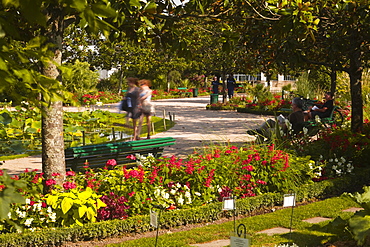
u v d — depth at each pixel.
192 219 6.22
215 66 26.12
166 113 23.22
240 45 10.26
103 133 14.96
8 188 1.84
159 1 6.16
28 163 10.07
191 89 41.56
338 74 20.80
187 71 49.03
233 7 6.64
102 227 5.59
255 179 7.21
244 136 13.84
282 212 6.41
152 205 6.11
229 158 7.19
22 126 14.20
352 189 8.02
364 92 16.44
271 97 25.27
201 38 23.00
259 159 7.19
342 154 8.89
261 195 6.96
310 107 13.34
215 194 6.83
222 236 5.38
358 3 7.51
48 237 5.30
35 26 4.84
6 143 12.41
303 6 5.63
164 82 42.78
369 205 4.69
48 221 5.50
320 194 7.62
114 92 37.38
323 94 23.56
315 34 9.11
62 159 5.89
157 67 37.19
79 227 5.48
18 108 15.57
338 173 8.33
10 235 5.13
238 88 38.88
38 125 13.56
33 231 5.33
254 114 22.69
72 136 13.60
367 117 12.94
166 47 6.82
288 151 8.32
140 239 5.32
